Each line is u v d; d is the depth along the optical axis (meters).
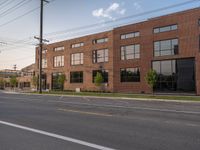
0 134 8.05
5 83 92.81
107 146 6.56
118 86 44.66
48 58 62.41
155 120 10.91
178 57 37.00
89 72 51.19
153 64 40.03
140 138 7.46
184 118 11.60
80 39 53.88
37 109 15.48
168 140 7.22
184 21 36.66
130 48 43.41
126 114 12.99
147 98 28.12
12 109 15.50
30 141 7.11
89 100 24.92
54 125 9.68
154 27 39.97
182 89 36.59
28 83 77.12
